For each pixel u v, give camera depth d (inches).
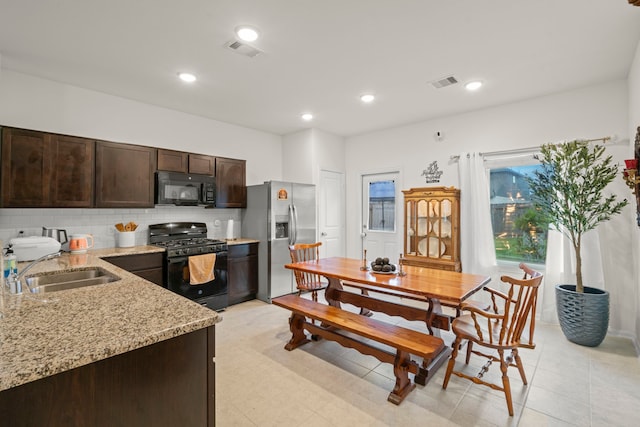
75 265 92.9
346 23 86.0
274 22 85.4
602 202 121.2
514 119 144.7
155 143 151.3
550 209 121.9
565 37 92.4
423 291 87.6
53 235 119.2
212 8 79.3
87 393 37.8
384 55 103.4
